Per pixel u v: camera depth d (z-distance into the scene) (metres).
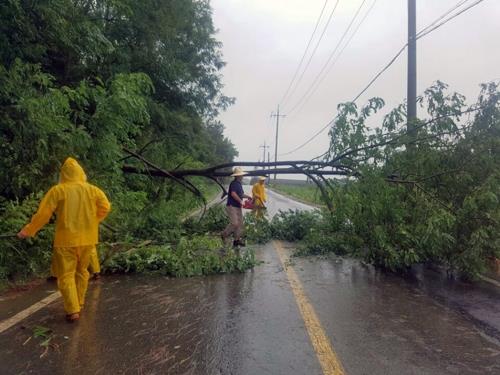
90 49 10.20
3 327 4.75
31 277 6.80
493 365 3.95
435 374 3.76
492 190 7.34
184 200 13.07
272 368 3.83
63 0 8.59
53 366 3.82
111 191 8.73
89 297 6.01
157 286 6.68
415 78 14.95
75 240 4.98
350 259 9.17
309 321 5.09
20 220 6.64
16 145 6.99
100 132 8.13
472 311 5.55
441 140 8.33
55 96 7.27
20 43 8.21
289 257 9.42
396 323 5.07
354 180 8.75
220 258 8.17
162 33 15.97
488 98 7.92
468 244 7.33
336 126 9.27
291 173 10.25
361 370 3.81
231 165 10.88
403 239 8.02
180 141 18.67
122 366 3.83
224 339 4.49
